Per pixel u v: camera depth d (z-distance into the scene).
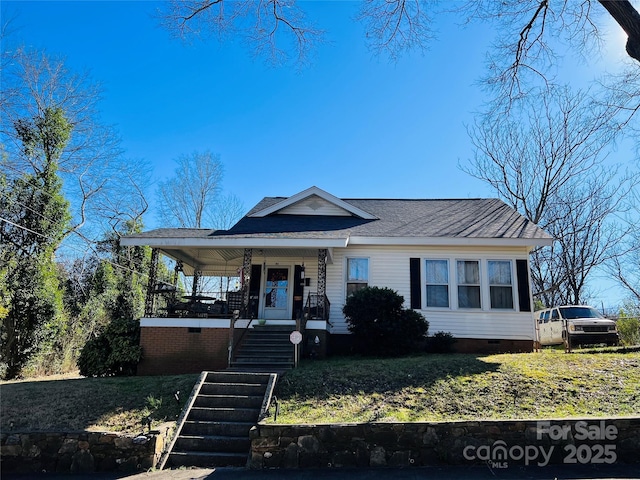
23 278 15.51
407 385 8.62
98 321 21.09
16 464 7.05
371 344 12.92
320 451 6.68
